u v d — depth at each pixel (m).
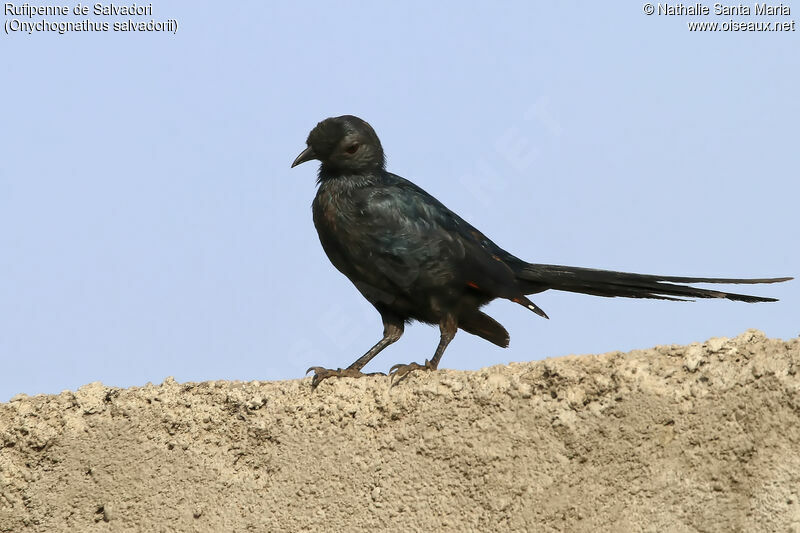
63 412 11.98
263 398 11.46
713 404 9.57
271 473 11.21
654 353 10.30
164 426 11.63
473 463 10.45
